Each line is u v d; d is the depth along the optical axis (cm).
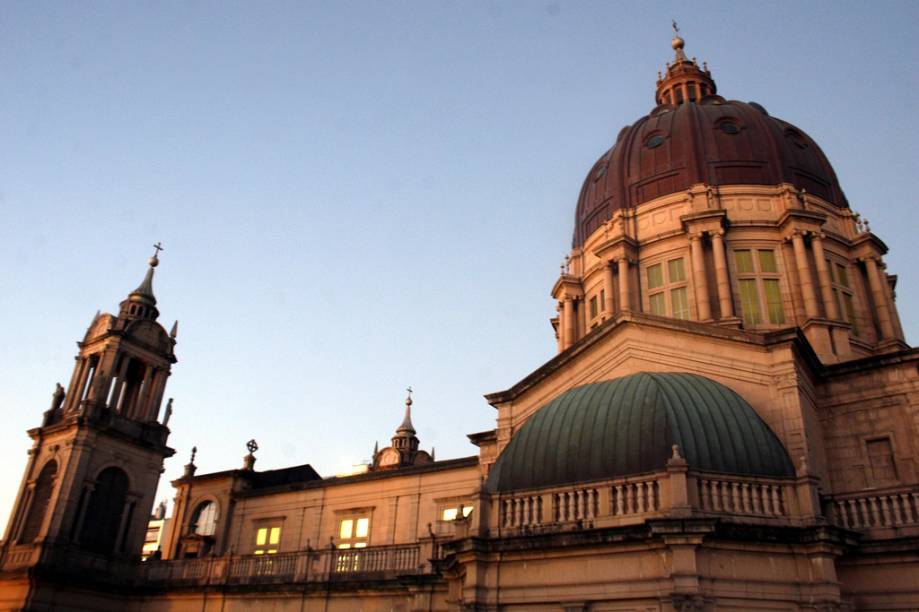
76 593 3700
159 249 4884
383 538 3825
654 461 1934
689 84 5003
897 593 1944
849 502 2078
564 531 1894
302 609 3234
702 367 2573
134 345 4362
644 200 4041
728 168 3888
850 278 3647
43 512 3894
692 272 3606
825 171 4038
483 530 2036
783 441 2311
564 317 4181
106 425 4025
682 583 1686
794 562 1800
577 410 2223
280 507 4303
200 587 3584
